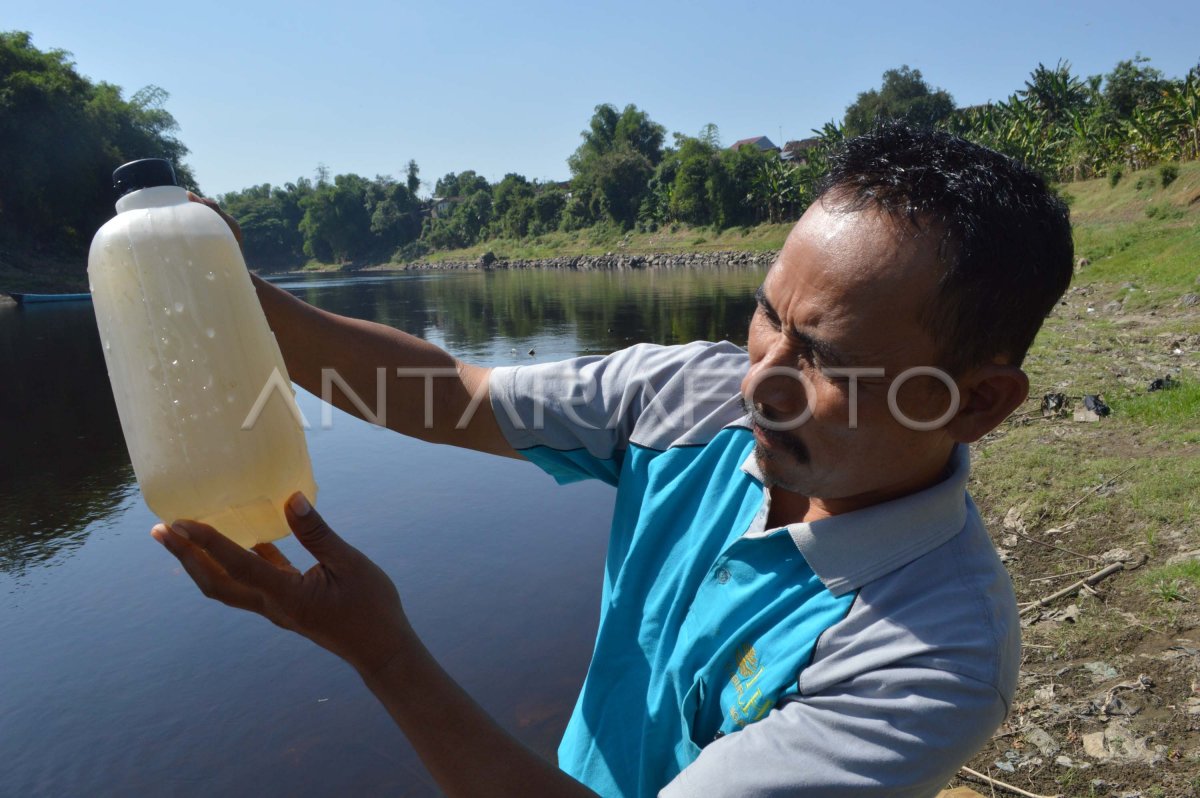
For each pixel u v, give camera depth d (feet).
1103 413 21.33
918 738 3.04
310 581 3.03
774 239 171.32
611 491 20.31
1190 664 10.52
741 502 4.00
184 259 3.19
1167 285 46.91
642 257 184.03
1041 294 3.14
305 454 3.48
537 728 11.62
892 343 3.10
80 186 120.98
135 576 16.76
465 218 281.33
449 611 14.76
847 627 3.32
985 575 3.40
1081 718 9.92
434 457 23.26
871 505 3.59
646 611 4.13
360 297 91.81
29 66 120.78
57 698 12.68
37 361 45.70
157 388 3.15
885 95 158.40
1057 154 117.91
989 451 19.72
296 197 317.63
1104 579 13.21
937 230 3.01
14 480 23.41
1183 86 100.68
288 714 12.19
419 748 3.15
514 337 49.88
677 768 3.81
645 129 256.32
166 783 10.91
